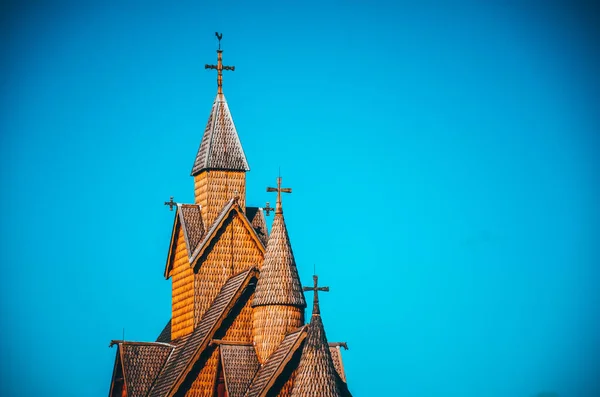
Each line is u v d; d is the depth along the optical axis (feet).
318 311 545.03
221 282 595.47
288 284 566.36
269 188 577.84
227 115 617.21
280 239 573.33
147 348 591.37
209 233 596.29
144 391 582.35
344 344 590.55
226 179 608.60
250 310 578.66
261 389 544.21
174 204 616.80
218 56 623.36
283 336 562.66
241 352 565.53
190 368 563.07
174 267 614.75
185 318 598.75
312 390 531.09
